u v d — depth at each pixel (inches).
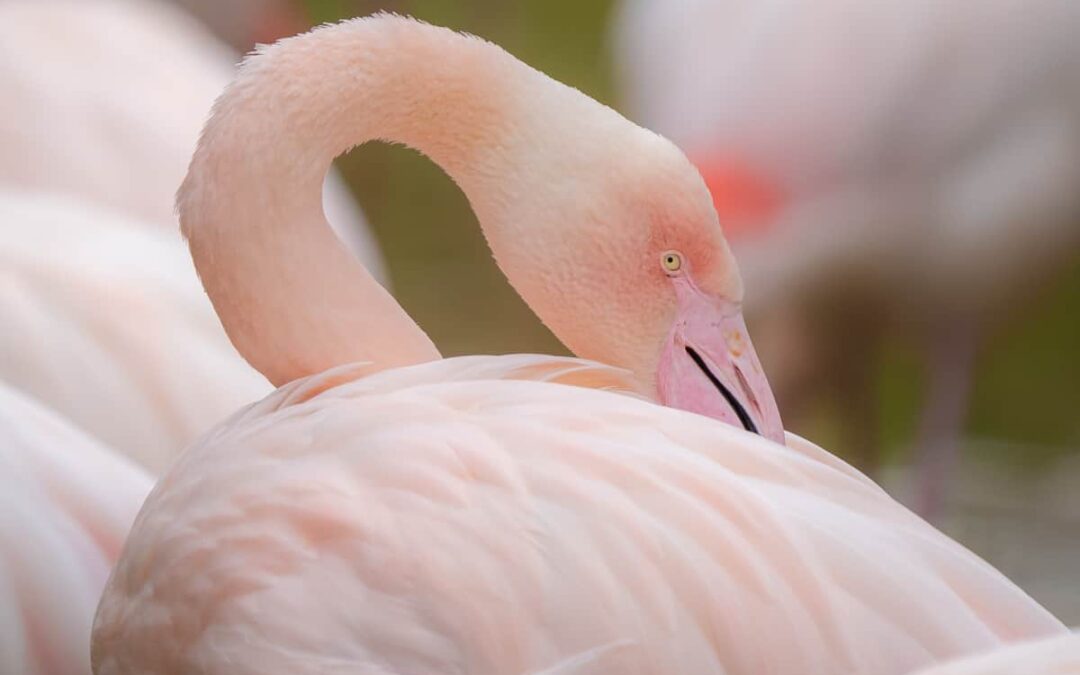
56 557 179.3
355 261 178.7
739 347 179.6
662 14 213.2
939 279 207.9
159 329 185.9
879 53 206.2
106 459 181.6
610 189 179.2
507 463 173.0
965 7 205.8
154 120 195.0
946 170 206.8
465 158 179.6
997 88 206.2
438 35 179.3
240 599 173.6
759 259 207.8
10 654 178.2
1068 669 167.3
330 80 178.4
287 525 173.6
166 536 174.6
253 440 174.6
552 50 333.7
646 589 171.9
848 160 206.8
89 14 197.3
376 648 172.7
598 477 172.7
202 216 177.8
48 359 184.9
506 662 172.1
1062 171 206.4
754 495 172.6
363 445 173.6
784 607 171.8
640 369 179.6
